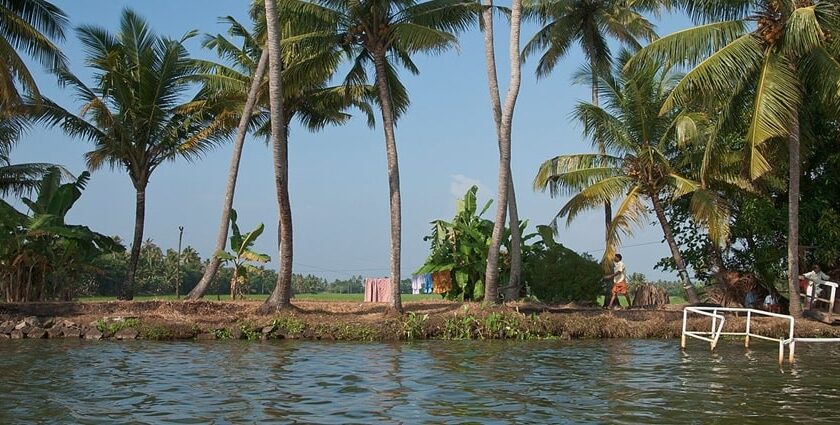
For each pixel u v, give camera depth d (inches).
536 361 624.7
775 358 660.1
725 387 479.8
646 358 653.9
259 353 669.9
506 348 738.2
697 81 861.2
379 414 383.2
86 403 411.2
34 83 841.5
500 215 941.2
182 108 1059.9
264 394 444.1
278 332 823.1
